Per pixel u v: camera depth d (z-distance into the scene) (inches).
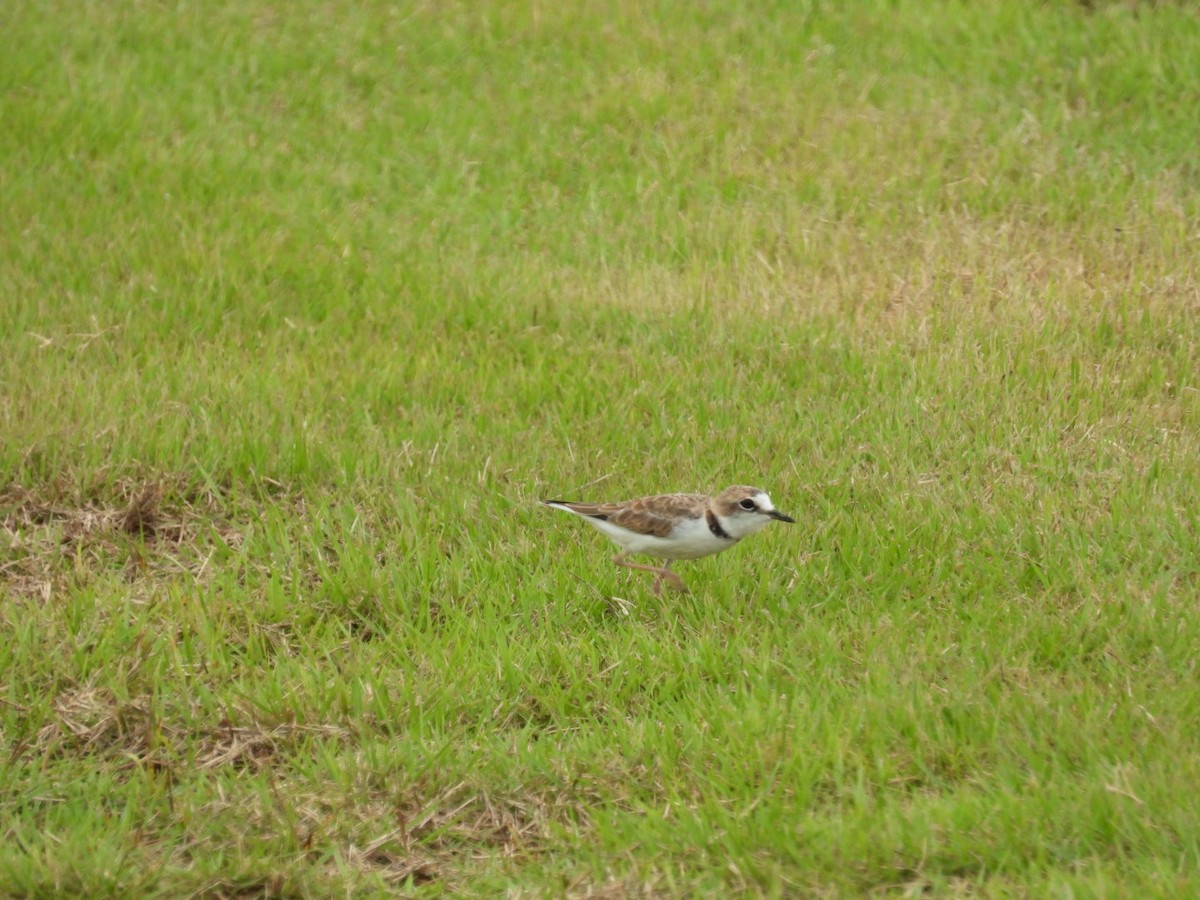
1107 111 792.9
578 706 417.7
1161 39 840.3
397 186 796.0
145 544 506.6
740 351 622.2
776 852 349.1
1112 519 483.8
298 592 469.1
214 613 457.4
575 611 463.2
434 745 399.9
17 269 689.0
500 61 906.1
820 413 568.1
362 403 585.0
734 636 444.5
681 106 838.5
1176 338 604.4
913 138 789.2
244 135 843.4
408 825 372.5
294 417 569.6
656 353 622.2
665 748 386.0
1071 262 669.3
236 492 528.4
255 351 630.5
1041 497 500.4
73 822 372.5
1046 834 343.6
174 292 668.7
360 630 460.1
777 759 379.6
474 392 594.6
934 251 688.4
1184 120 774.5
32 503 522.3
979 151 770.2
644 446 553.9
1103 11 874.1
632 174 786.2
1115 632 423.2
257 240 725.3
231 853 363.6
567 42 926.4
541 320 664.4
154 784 384.2
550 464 538.3
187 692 420.8
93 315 641.6
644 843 355.9
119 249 711.1
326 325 651.5
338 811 377.1
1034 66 834.8
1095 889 316.2
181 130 847.1
